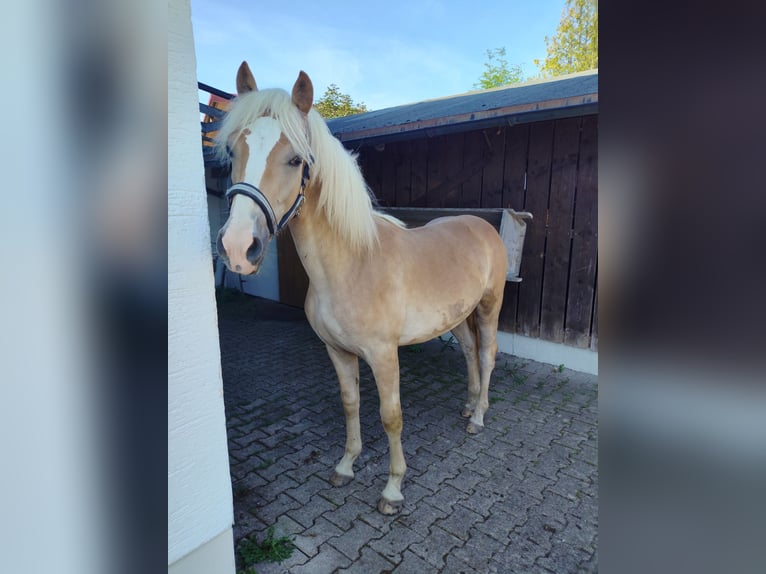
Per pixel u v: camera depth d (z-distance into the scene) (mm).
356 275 1609
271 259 5719
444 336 4195
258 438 2395
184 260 1073
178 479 1141
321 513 1792
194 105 1047
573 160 3088
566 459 2174
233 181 1275
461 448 2279
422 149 3877
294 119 1296
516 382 3125
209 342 1156
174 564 1179
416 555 1574
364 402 2879
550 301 3391
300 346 4023
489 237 2428
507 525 1722
